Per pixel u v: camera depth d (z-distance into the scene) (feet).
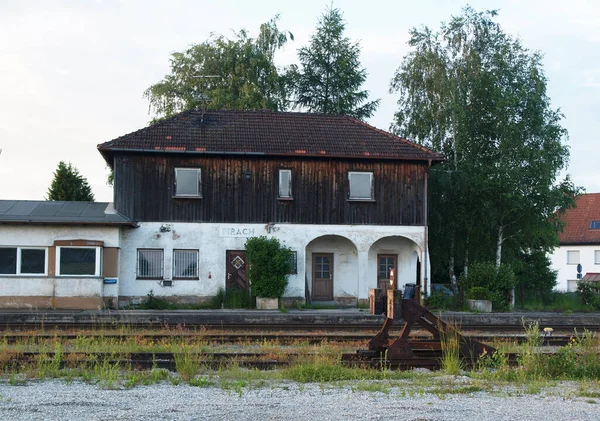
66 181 158.61
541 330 78.28
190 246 109.19
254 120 118.01
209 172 110.52
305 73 168.25
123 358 51.21
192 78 164.45
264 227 110.83
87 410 35.24
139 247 108.17
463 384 44.04
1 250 99.55
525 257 146.20
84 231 101.86
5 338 59.47
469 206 129.29
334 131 117.60
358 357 52.80
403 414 34.88
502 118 126.21
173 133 111.96
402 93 140.36
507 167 125.49
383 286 118.52
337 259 117.29
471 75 132.16
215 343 63.72
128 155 109.29
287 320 84.64
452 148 132.98
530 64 131.44
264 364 51.55
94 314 83.82
